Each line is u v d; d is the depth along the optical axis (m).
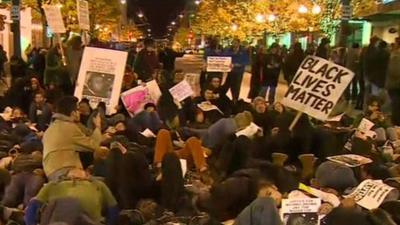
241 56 21.36
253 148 8.85
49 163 7.70
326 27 30.09
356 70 17.11
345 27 19.45
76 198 6.42
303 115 9.39
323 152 8.98
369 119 11.19
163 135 8.78
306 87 9.24
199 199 7.41
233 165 8.61
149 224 6.83
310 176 8.34
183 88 12.50
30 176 7.76
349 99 16.72
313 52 20.56
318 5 31.36
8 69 19.47
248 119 10.19
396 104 13.46
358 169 7.98
